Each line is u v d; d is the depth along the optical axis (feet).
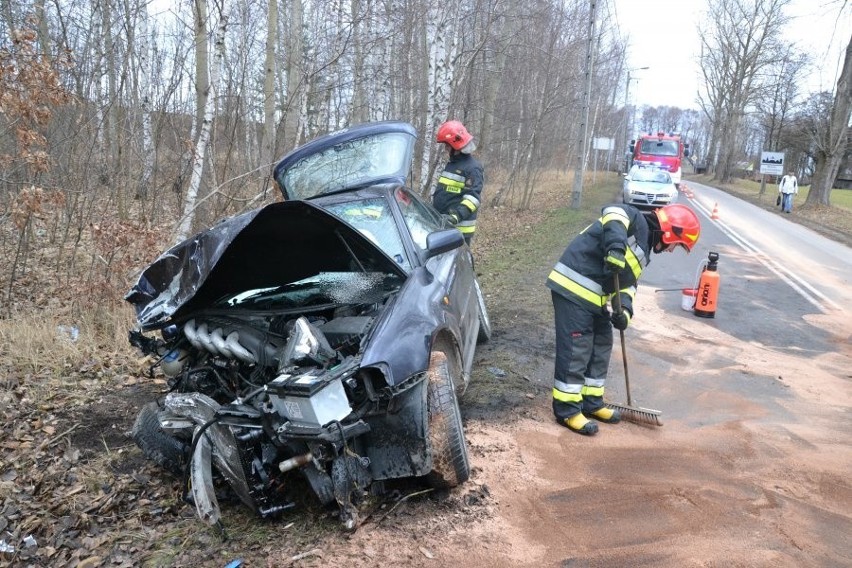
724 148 157.99
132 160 33.76
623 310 13.50
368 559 9.13
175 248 12.12
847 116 80.12
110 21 30.19
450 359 12.43
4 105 18.69
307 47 38.83
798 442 13.67
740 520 10.41
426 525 9.97
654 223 14.26
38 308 21.88
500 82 56.08
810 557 9.47
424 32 46.03
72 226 29.78
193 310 11.82
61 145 26.05
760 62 142.72
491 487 11.13
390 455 10.08
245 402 9.98
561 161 103.91
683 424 14.58
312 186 16.60
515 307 23.65
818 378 18.28
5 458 12.41
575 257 13.82
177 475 11.66
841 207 88.22
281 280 12.79
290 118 39.32
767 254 41.55
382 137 16.70
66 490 11.37
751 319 24.85
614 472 12.00
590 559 9.28
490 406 14.67
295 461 9.24
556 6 58.95
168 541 9.80
